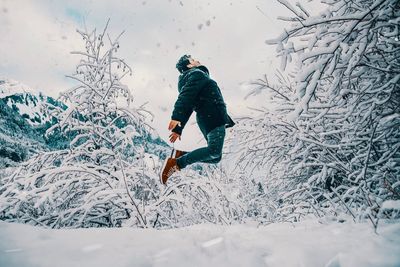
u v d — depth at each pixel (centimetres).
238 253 151
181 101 283
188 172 487
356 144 349
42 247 135
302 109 246
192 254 147
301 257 145
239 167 583
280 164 553
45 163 455
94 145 486
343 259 142
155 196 431
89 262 126
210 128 288
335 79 276
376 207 229
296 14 274
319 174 398
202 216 447
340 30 259
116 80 505
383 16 257
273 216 490
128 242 155
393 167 319
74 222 407
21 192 342
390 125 310
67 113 475
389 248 153
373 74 320
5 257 121
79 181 401
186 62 324
